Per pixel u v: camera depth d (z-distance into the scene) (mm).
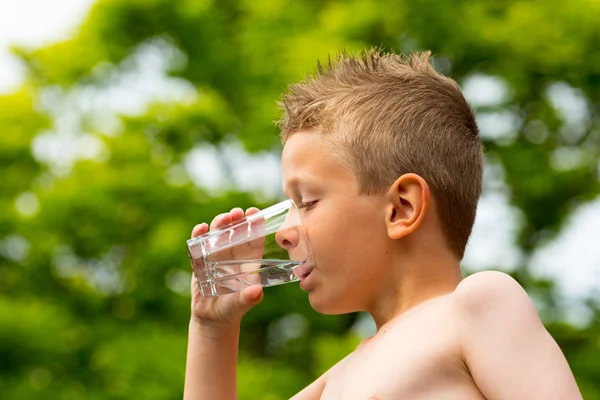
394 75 2770
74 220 12953
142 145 13336
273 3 13461
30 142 14062
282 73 12023
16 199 13758
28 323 11938
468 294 2266
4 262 13492
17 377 11852
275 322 13117
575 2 13219
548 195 13102
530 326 2188
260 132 12492
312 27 13094
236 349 2932
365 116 2633
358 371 2465
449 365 2252
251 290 2752
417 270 2549
